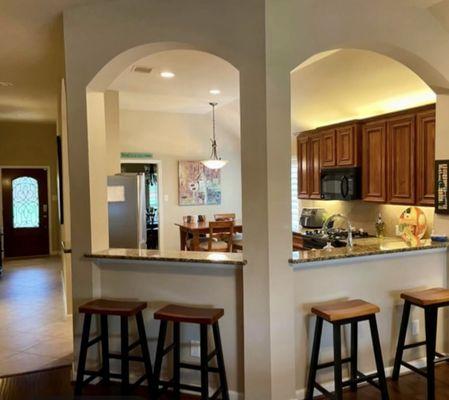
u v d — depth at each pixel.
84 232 2.96
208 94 5.55
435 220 3.41
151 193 8.08
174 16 2.68
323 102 4.87
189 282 2.82
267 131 2.51
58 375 3.16
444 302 2.76
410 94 3.99
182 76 4.51
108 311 2.65
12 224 8.29
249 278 2.61
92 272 2.97
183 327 2.89
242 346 2.72
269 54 2.50
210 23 2.62
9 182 8.22
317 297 2.80
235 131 8.05
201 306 2.80
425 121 3.69
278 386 2.61
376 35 2.76
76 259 2.99
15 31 3.22
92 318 3.00
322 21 2.63
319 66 4.20
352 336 2.81
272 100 2.52
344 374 2.94
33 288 5.86
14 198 8.27
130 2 2.76
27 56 3.84
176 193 8.05
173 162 7.98
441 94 3.27
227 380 2.76
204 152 8.23
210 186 8.31
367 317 2.55
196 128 7.92
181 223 7.70
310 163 5.48
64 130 4.40
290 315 2.62
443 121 3.29
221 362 2.59
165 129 7.69
